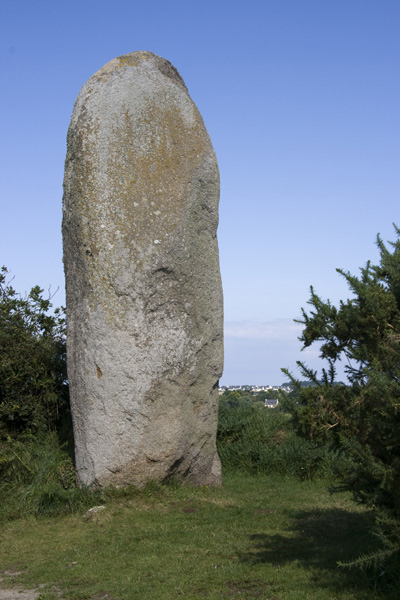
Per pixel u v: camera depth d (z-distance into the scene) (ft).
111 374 27.17
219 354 30.45
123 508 26.21
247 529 23.93
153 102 29.55
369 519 24.04
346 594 16.30
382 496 15.74
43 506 26.32
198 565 19.61
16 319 36.01
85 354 27.53
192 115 30.48
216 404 30.73
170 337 28.43
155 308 28.12
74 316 28.40
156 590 17.56
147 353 27.71
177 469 29.14
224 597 16.88
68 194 28.76
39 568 19.95
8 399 33.32
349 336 18.01
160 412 27.96
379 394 15.65
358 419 17.20
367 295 16.92
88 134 28.40
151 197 28.48
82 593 17.52
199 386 29.58
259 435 39.14
